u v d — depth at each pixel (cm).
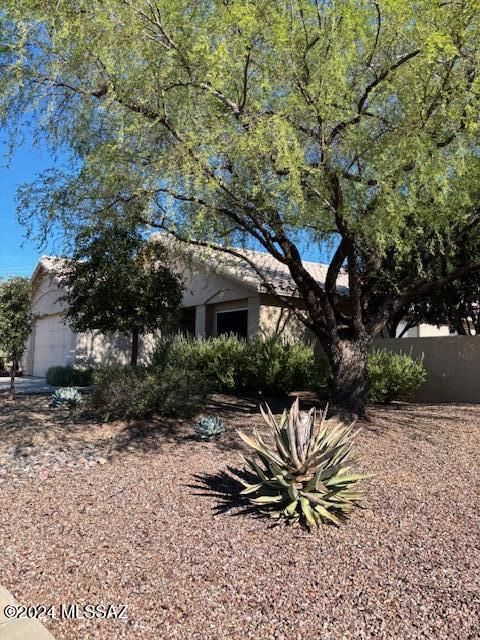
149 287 1427
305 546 486
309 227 951
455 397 1382
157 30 731
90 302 1414
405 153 699
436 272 1166
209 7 734
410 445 850
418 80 733
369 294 1111
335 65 698
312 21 744
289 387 1349
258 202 837
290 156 683
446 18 718
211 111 753
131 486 652
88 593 400
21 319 1346
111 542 490
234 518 551
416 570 439
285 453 568
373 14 753
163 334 1877
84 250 1321
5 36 733
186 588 408
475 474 710
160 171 762
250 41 709
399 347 1498
